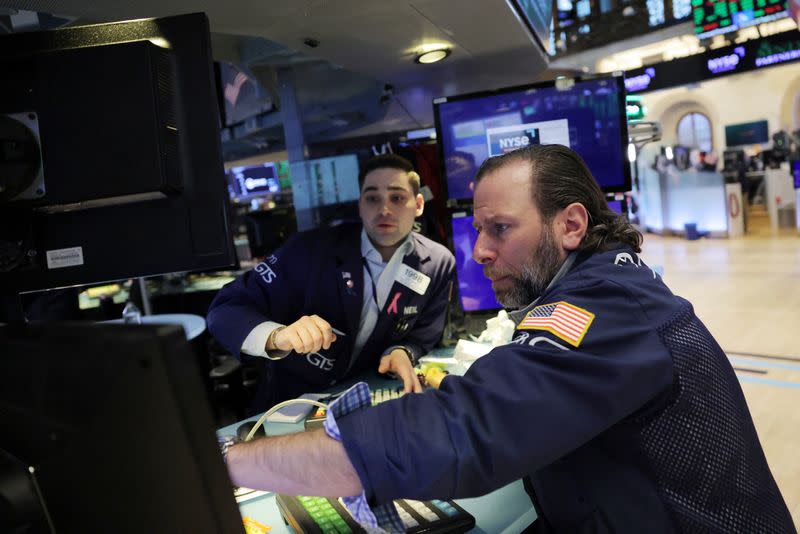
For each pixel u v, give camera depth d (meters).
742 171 9.45
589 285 0.70
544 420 0.60
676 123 11.25
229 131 4.62
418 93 3.01
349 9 1.69
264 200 6.06
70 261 0.79
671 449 0.69
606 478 0.72
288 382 1.72
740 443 0.73
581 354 0.63
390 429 0.60
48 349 0.41
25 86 0.73
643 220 10.61
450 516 0.82
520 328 0.72
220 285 3.90
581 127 1.81
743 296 5.00
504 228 0.78
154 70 0.75
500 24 2.00
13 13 1.54
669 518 0.69
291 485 0.63
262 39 2.73
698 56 7.75
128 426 0.38
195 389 0.37
